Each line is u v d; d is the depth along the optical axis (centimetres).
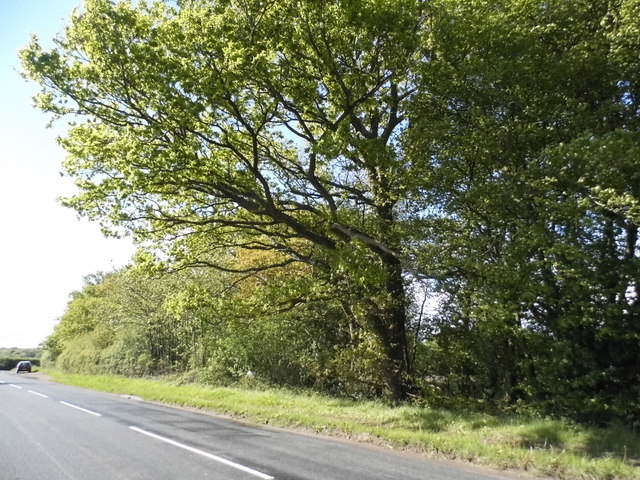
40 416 1461
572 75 1162
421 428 1084
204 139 1452
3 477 727
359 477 704
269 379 2189
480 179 1254
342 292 1622
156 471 747
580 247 1050
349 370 1738
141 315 3375
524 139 1204
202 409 1661
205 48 1346
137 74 1352
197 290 1712
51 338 7425
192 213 1689
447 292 1305
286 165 1812
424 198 1391
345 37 1456
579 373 1105
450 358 1509
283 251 1767
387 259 1533
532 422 1030
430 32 1360
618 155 947
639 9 1039
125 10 1345
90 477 717
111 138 1492
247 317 1709
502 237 1249
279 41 1411
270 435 1100
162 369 3328
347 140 1367
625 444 853
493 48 1234
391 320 1561
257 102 1516
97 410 1634
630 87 1158
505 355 1346
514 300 1117
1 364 8556
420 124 1311
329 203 1577
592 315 1053
